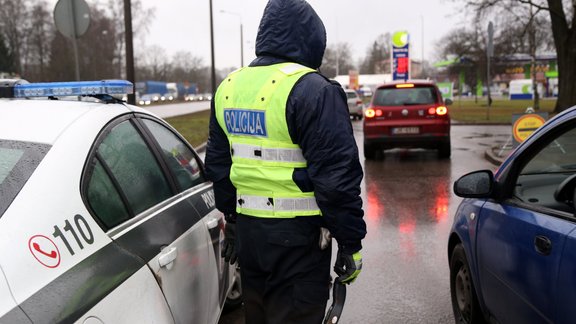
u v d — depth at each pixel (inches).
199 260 111.4
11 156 76.9
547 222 94.9
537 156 120.3
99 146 89.5
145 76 4128.9
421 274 191.9
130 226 88.6
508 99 2496.3
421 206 299.9
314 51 99.6
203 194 130.1
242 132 96.3
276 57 98.1
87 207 78.8
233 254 112.7
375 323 153.5
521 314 102.6
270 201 94.0
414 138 469.4
